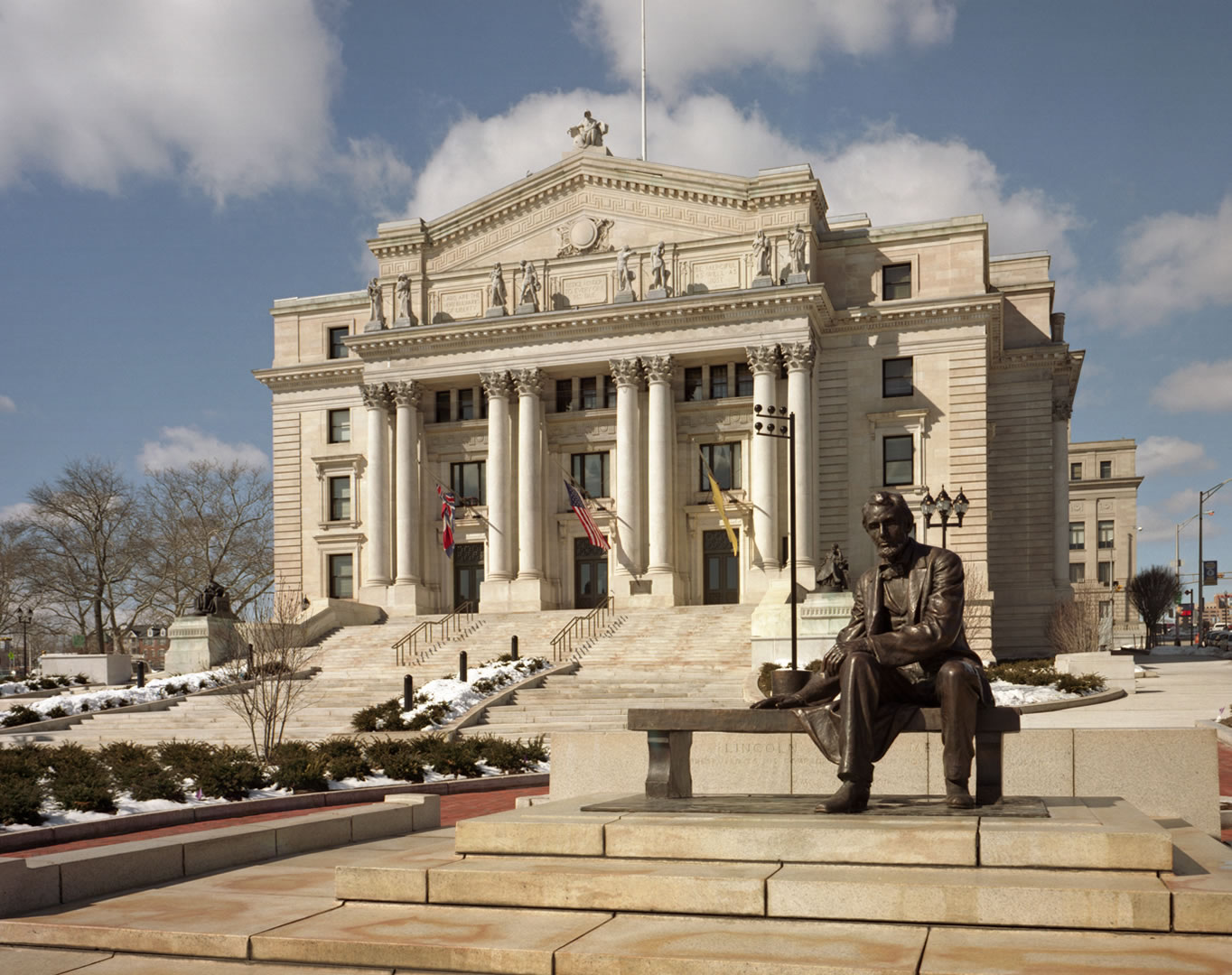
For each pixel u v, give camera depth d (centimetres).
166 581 8825
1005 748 1389
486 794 2553
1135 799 1351
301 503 7069
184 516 8706
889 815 1031
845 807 1052
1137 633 11606
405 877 1008
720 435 6128
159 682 5044
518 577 6284
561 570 6400
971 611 5694
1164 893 841
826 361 6128
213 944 944
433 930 922
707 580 6162
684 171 6216
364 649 5512
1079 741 1370
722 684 4147
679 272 6209
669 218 6319
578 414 6353
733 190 6134
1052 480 6475
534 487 6244
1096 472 13050
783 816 1045
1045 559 6406
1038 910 859
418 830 1669
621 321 6072
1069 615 5838
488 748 2870
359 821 1538
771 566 5700
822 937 864
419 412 6644
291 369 7081
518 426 6391
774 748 1391
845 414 6069
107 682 5884
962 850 941
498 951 852
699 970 808
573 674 4597
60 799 2052
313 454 7069
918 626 1084
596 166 6394
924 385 5969
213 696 4634
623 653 4966
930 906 877
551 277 6444
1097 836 916
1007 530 6488
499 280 6412
